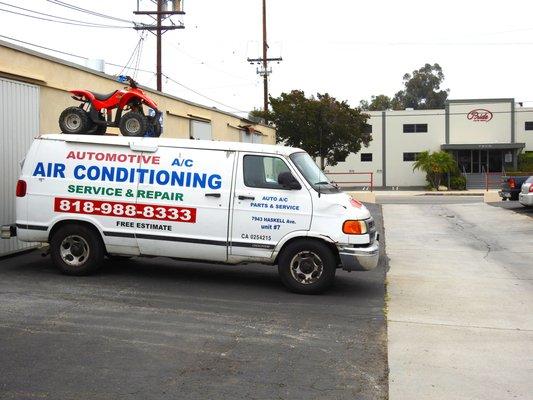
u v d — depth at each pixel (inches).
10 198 410.9
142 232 341.4
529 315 301.3
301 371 212.4
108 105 390.6
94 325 257.4
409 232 649.0
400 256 488.4
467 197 1412.4
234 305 303.0
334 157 1713.8
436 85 3484.3
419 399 191.2
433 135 2148.1
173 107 751.7
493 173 2113.7
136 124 385.7
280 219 328.8
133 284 341.1
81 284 334.6
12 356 216.7
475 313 303.4
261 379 203.3
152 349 230.1
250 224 331.9
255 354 228.8
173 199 338.3
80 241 352.2
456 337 260.8
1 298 296.8
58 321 261.1
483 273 415.8
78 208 347.9
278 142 1680.6
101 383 194.9
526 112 2100.1
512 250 523.8
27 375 199.5
